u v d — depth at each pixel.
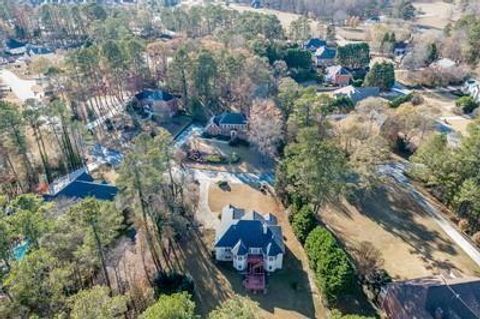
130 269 55.69
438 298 47.72
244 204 73.19
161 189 61.62
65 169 80.19
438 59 145.62
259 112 87.00
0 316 35.56
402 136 92.44
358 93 116.44
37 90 116.44
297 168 66.44
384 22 197.62
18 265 38.69
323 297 53.50
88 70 98.44
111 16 166.88
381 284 55.03
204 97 108.62
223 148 92.25
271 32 161.62
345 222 68.94
